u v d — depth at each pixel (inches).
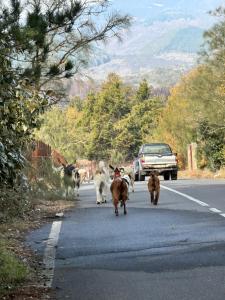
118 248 472.1
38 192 828.6
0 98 432.1
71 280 372.5
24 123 517.0
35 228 597.0
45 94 551.8
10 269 367.6
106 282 364.8
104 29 695.1
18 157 484.4
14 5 419.8
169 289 342.6
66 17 457.7
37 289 350.3
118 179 692.1
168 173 1529.3
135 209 743.7
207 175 1743.4
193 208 729.6
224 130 1764.3
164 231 545.6
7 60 429.4
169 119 2284.7
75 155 2073.1
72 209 757.9
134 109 3735.2
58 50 690.8
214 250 445.7
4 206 618.8
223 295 325.4
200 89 1694.1
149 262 415.8
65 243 505.7
